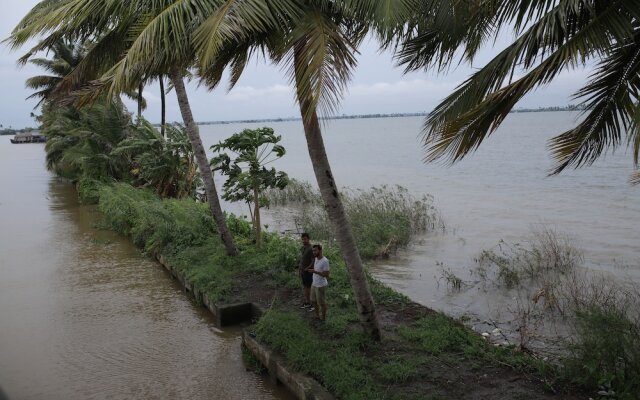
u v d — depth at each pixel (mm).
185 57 6520
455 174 34188
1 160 62844
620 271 11898
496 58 5047
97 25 8000
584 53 4418
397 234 15258
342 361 6742
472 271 12539
